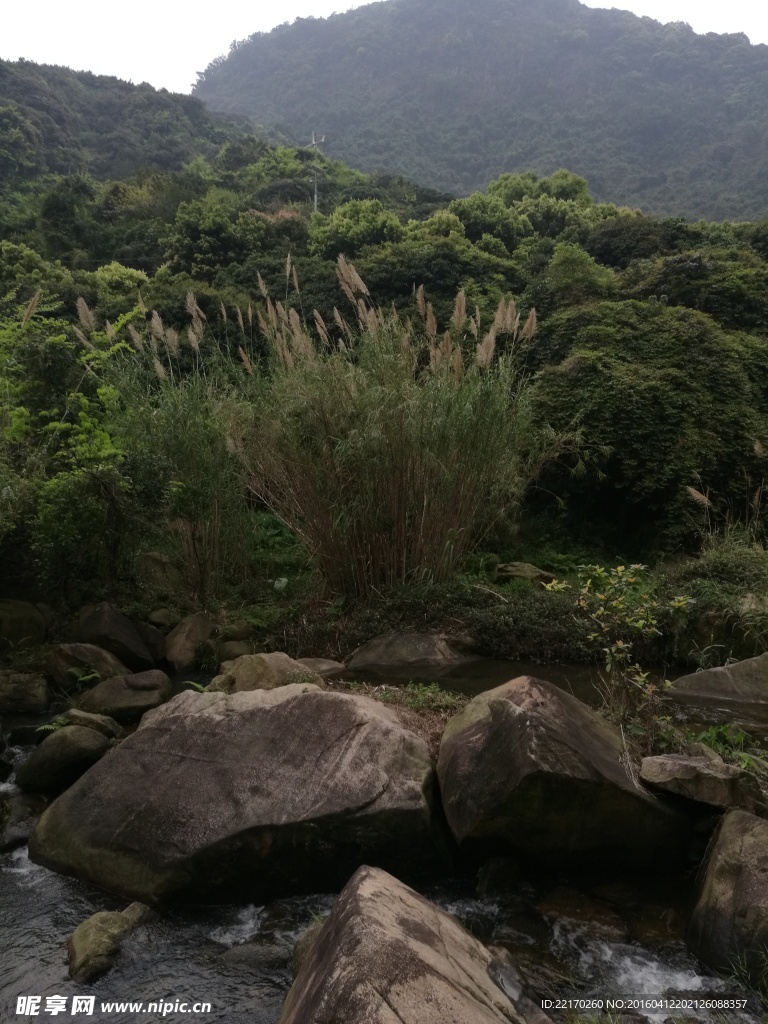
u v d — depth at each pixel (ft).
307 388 22.13
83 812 12.30
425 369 23.49
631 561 33.40
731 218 172.14
